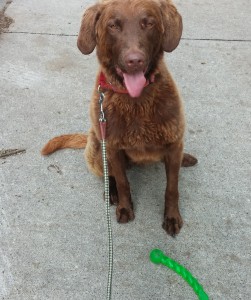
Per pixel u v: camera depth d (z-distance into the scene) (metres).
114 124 0.95
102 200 1.16
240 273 0.97
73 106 1.45
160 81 0.93
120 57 0.85
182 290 0.94
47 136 1.34
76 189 1.19
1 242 1.06
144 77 0.87
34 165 1.26
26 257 1.03
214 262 0.99
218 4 1.95
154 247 1.03
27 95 1.50
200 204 1.12
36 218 1.12
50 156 1.28
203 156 1.25
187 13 1.89
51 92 1.50
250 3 1.95
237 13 1.88
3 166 1.25
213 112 1.39
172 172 1.03
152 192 1.17
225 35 1.74
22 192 1.18
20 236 1.08
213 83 1.50
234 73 1.55
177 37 0.92
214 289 0.94
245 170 1.20
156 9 0.87
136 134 0.95
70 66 1.62
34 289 0.96
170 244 1.04
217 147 1.27
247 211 1.10
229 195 1.14
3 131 1.36
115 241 1.05
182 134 0.98
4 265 1.01
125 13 0.84
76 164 1.25
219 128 1.33
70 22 1.86
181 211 1.11
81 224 1.10
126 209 1.10
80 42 0.94
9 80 1.56
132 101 0.92
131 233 1.07
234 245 1.02
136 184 1.19
